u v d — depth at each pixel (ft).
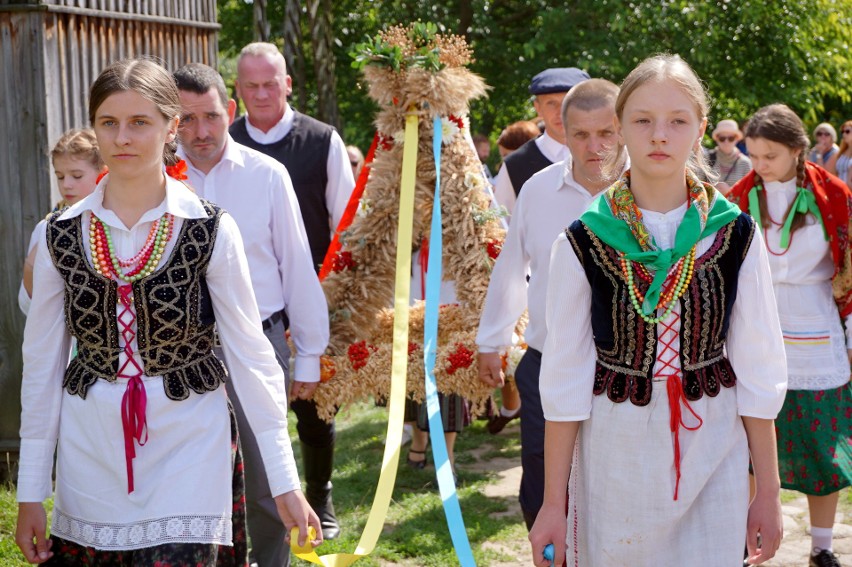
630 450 8.30
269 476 8.97
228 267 8.73
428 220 16.15
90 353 8.64
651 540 8.34
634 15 55.11
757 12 56.29
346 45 60.70
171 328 8.54
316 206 17.24
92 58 18.57
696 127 8.25
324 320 13.55
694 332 8.23
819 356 13.93
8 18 17.48
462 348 14.98
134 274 8.50
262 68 16.79
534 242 12.73
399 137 15.69
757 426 8.49
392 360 14.11
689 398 8.24
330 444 15.51
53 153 12.28
